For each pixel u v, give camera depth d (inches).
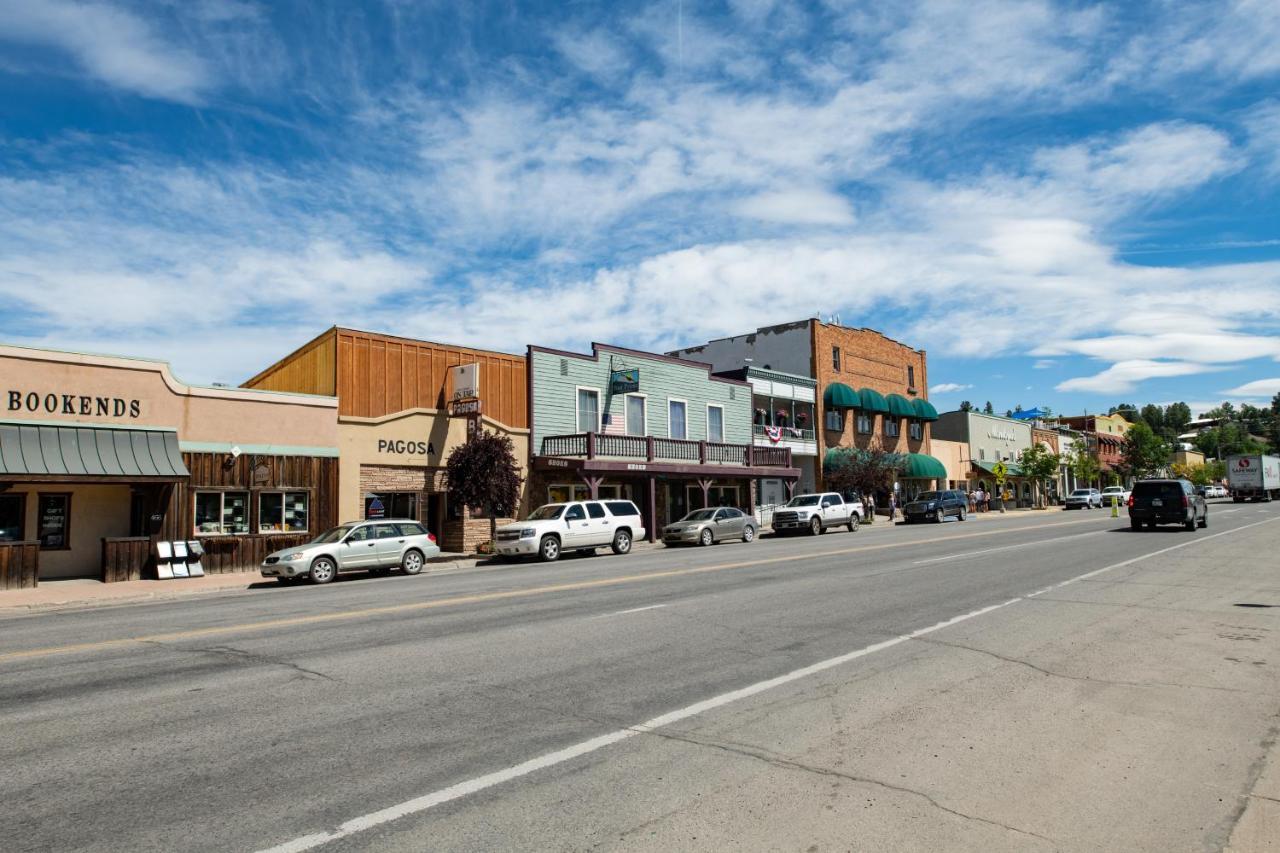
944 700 283.6
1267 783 208.4
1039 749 233.8
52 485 847.1
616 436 1288.1
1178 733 248.1
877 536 1219.9
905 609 484.7
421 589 661.9
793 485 1836.9
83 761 227.5
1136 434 3585.1
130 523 892.0
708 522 1212.5
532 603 535.5
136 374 868.6
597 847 172.2
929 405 2255.2
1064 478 3174.2
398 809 192.1
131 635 441.1
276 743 241.9
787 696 289.3
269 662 355.6
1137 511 1186.0
